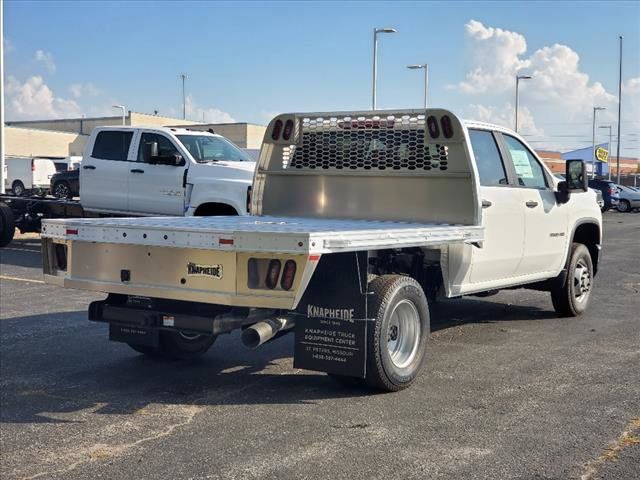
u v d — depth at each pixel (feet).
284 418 16.78
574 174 26.99
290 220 22.86
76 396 18.69
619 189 137.49
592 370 20.88
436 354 22.84
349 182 23.90
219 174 38.29
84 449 15.02
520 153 26.00
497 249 23.71
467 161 21.83
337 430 15.92
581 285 29.32
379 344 17.74
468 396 18.37
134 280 17.83
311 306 17.95
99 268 18.40
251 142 219.82
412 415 16.89
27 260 45.52
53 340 24.91
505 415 16.87
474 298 34.14
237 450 14.82
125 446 15.15
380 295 17.84
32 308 30.50
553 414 16.94
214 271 16.65
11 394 18.89
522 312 30.40
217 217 24.14
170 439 15.51
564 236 27.84
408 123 22.77
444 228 19.70
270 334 17.04
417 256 21.40
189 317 17.49
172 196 39.50
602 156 224.12
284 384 19.63
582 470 13.73
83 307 30.76
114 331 18.81
